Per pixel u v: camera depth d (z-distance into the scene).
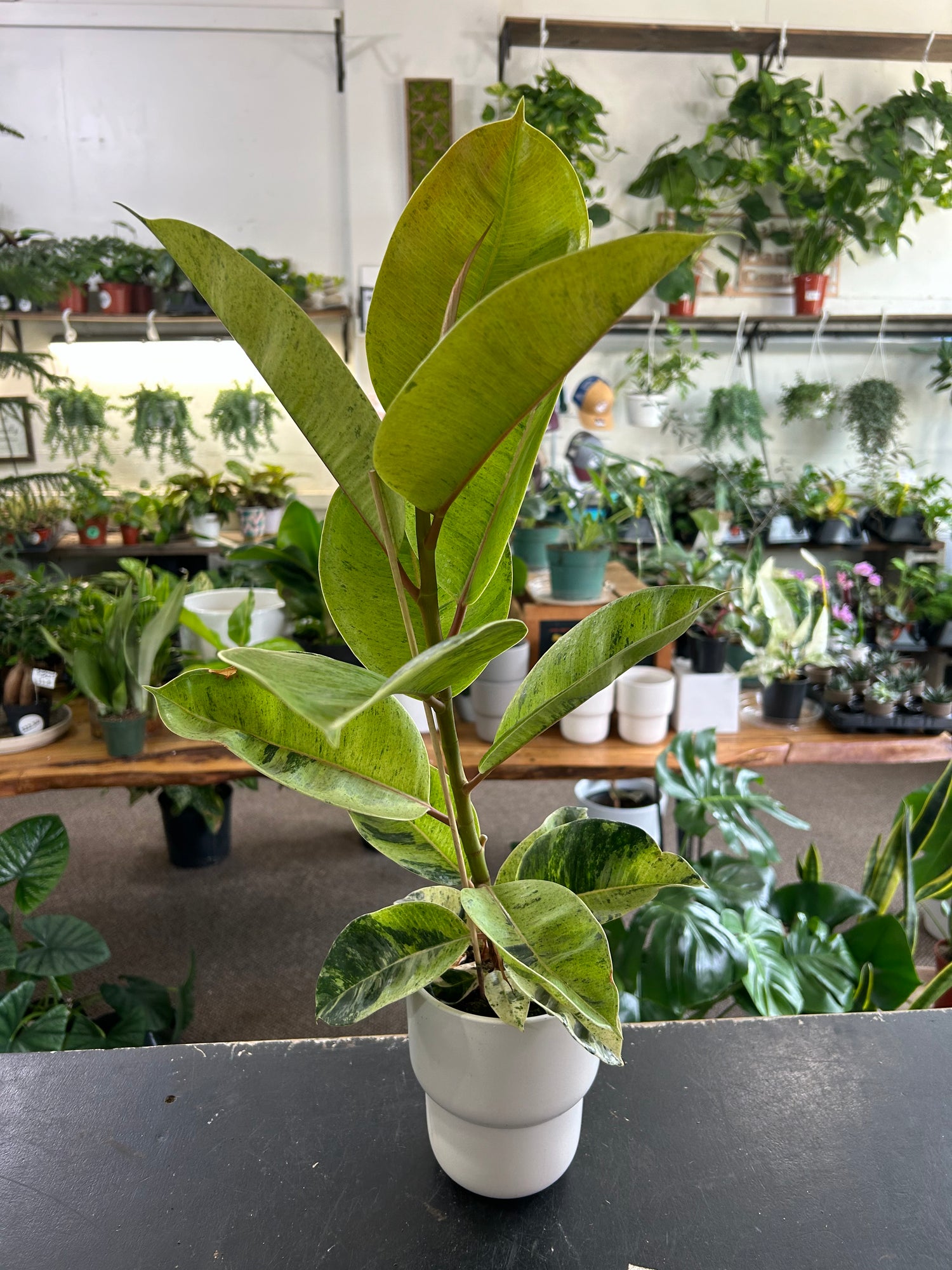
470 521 0.60
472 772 2.15
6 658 2.29
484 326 0.38
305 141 4.52
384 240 4.54
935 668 4.30
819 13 4.59
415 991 0.64
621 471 3.16
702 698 2.38
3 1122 0.77
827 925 1.77
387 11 4.29
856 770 4.20
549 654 0.62
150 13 4.30
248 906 2.90
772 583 2.45
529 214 0.50
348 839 3.39
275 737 0.59
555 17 4.05
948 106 4.39
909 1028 0.89
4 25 4.27
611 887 0.68
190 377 4.82
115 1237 0.66
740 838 1.90
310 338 0.50
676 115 4.57
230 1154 0.74
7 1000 1.54
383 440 0.44
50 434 4.07
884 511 4.69
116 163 4.48
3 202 4.47
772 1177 0.71
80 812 3.63
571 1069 0.63
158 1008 1.93
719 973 1.52
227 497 4.50
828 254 4.53
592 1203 0.69
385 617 0.64
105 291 4.15
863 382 4.73
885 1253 0.65
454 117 4.41
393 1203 0.70
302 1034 2.28
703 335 4.84
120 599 2.25
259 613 2.33
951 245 4.89
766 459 5.04
